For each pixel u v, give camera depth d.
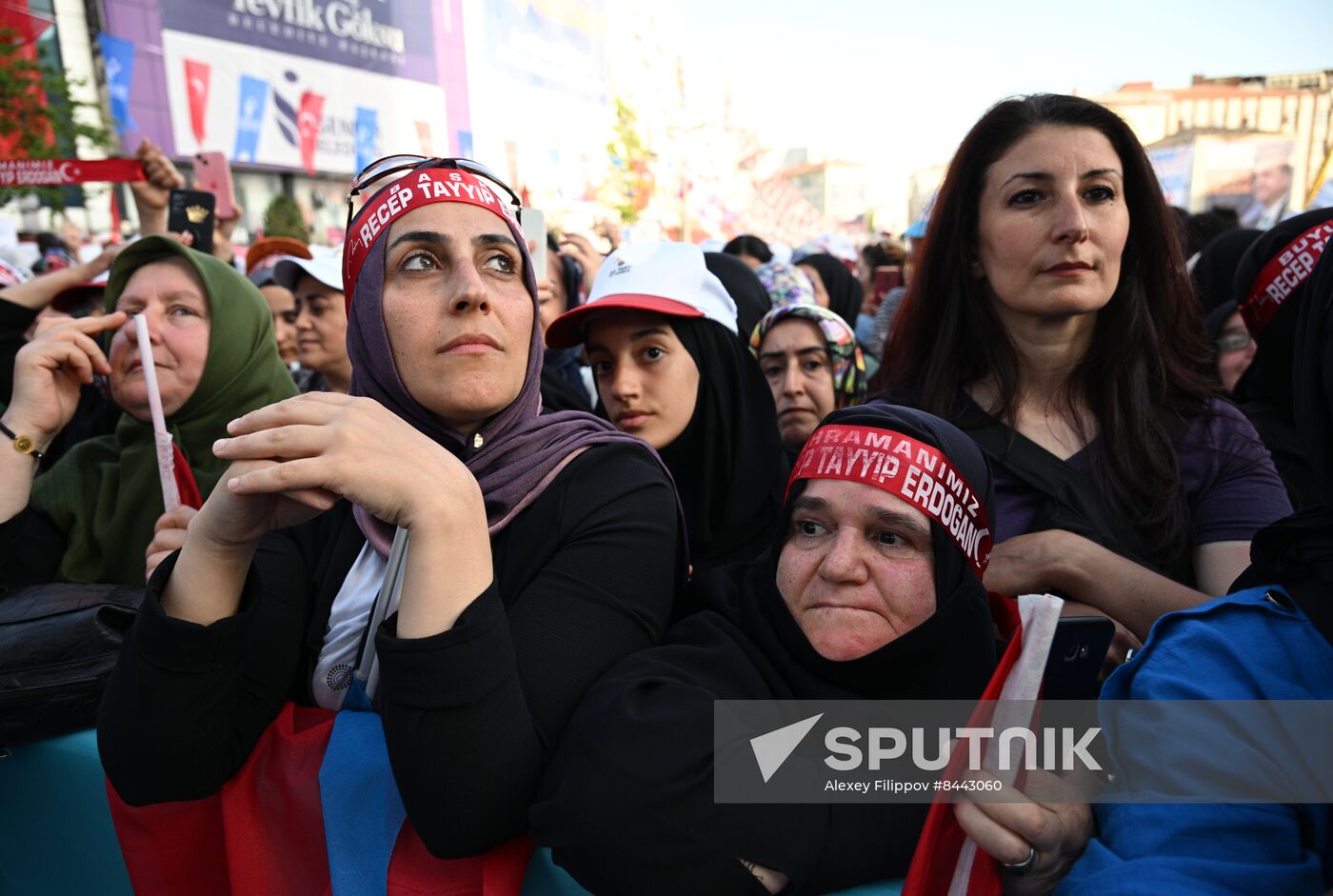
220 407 1.99
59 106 7.04
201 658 1.00
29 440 1.65
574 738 0.96
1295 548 0.98
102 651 1.41
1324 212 1.77
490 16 15.53
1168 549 1.53
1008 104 1.68
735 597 1.23
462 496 0.96
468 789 0.92
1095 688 1.01
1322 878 0.83
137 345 1.88
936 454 1.09
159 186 3.18
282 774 1.14
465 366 1.17
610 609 1.09
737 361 2.11
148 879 1.22
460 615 0.93
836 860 0.93
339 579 1.24
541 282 2.49
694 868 0.87
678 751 0.91
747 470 2.09
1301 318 1.07
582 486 1.20
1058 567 1.40
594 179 20.48
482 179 1.28
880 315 4.62
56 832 1.43
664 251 2.12
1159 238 1.66
